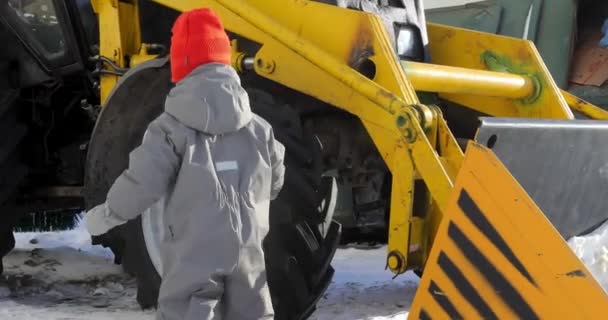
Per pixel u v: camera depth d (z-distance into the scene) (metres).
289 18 3.58
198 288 2.31
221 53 2.43
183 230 2.33
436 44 4.41
